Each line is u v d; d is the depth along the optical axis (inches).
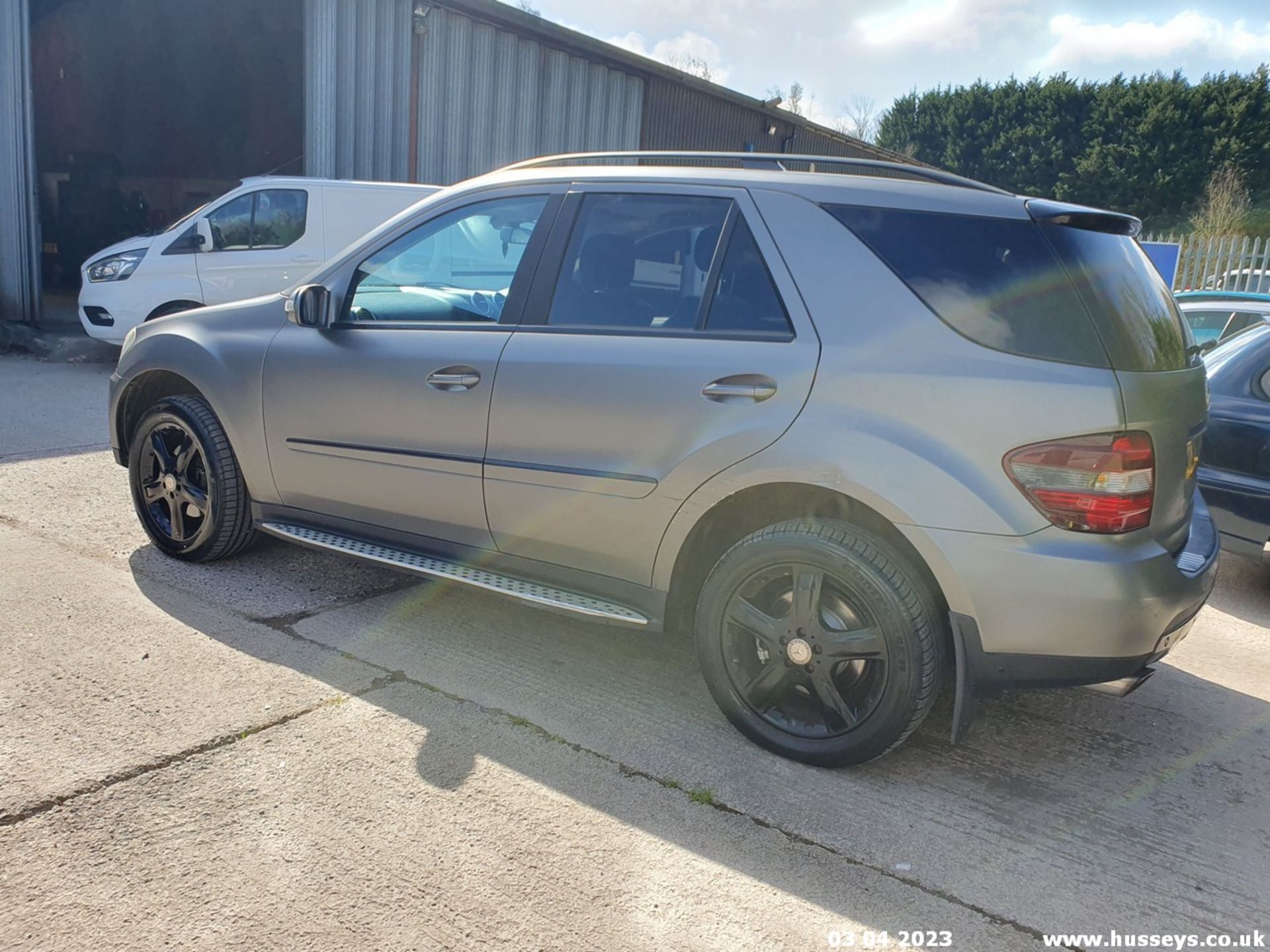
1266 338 201.8
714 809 108.1
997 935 90.9
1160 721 139.8
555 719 126.3
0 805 98.2
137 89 756.0
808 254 118.0
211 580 165.2
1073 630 103.9
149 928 83.4
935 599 112.1
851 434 109.7
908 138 1929.1
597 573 131.0
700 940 87.3
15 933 81.5
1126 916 94.8
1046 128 1726.1
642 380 122.6
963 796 115.3
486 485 136.0
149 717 117.9
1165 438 107.7
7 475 221.3
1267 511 188.9
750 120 762.8
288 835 97.6
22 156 442.9
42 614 145.5
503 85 568.7
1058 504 102.9
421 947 83.7
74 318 521.0
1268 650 173.0
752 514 126.3
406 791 107.0
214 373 162.2
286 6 640.4
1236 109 1608.0
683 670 145.0
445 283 144.6
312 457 153.6
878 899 94.9
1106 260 112.2
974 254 111.0
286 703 124.0
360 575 173.6
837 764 116.4
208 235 383.2
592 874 95.3
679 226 127.6
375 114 509.4
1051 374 104.0
